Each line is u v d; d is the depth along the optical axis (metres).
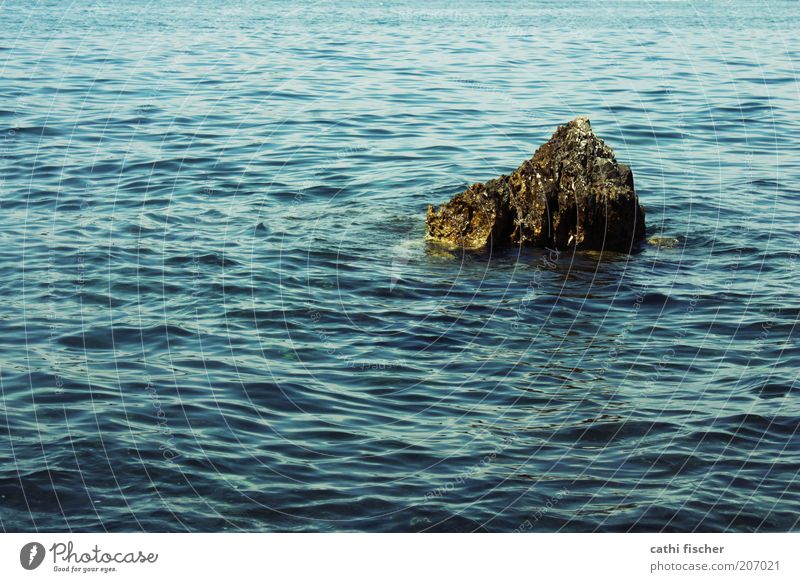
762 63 25.16
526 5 36.28
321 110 19.42
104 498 7.23
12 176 15.42
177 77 22.22
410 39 27.11
